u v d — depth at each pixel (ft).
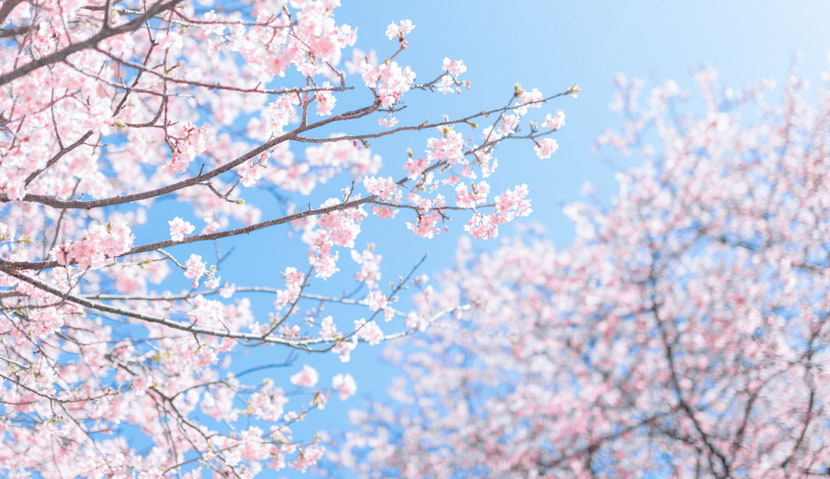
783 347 24.20
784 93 31.42
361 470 34.32
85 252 11.03
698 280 28.96
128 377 21.35
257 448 18.47
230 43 10.51
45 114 9.67
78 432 19.49
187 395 23.35
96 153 10.97
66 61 8.07
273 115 13.14
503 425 31.42
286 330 21.35
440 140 14.25
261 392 19.86
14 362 12.91
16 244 15.08
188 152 11.43
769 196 29.58
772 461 23.57
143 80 12.29
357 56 22.13
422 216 15.10
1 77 7.77
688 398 25.58
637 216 31.89
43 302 12.49
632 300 29.12
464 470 31.63
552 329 31.24
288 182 28.84
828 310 24.72
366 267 23.36
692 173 31.45
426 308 32.68
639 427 26.66
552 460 28.53
